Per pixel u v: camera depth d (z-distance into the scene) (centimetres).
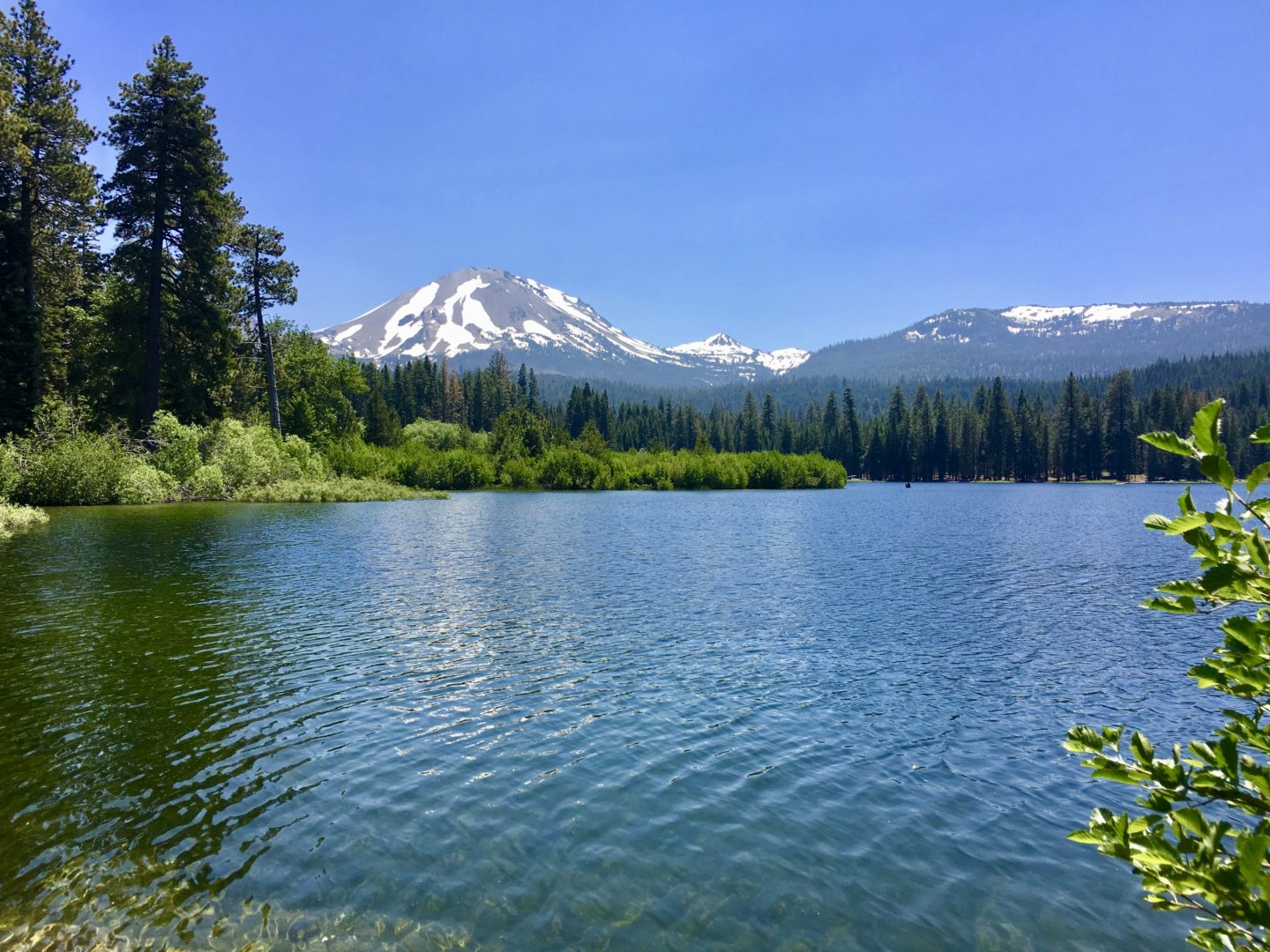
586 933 621
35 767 915
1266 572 246
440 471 9025
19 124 3609
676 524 4488
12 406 3981
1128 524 4941
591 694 1238
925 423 15238
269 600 1877
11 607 1706
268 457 5581
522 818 816
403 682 1274
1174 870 255
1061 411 14375
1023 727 1120
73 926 615
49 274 4353
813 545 3462
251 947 594
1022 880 713
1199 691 1298
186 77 4650
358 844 755
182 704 1134
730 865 730
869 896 683
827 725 1114
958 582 2447
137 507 4219
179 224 4731
